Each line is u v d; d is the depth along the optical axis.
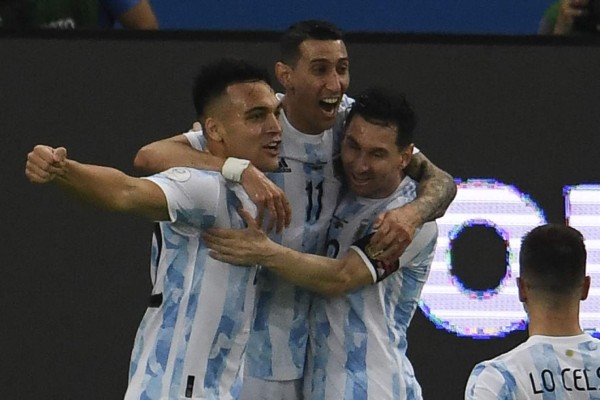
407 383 19.36
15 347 22.20
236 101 17.45
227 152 17.69
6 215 22.12
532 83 22.22
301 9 28.75
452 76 22.19
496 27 28.84
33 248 22.17
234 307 17.08
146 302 22.25
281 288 19.06
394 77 22.19
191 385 16.91
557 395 15.10
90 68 22.11
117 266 22.23
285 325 19.16
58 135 22.11
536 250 15.52
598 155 22.20
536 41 22.20
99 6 24.75
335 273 18.25
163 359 16.95
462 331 22.05
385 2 28.72
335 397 19.03
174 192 16.42
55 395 22.23
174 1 28.83
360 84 22.16
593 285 22.05
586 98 22.22
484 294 22.09
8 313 22.19
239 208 16.98
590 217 22.19
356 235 19.05
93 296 22.22
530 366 15.20
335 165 19.30
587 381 15.16
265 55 22.20
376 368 19.09
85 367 22.23
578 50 22.22
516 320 22.08
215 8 28.80
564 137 22.22
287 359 19.22
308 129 19.08
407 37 22.19
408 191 19.30
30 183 22.09
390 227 18.08
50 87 22.09
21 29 22.11
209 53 22.19
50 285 22.19
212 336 16.98
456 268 22.11
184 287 17.03
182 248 17.06
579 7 24.05
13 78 22.08
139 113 22.14
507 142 22.22
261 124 17.53
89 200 15.82
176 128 22.17
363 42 22.17
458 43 22.17
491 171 22.19
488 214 22.14
